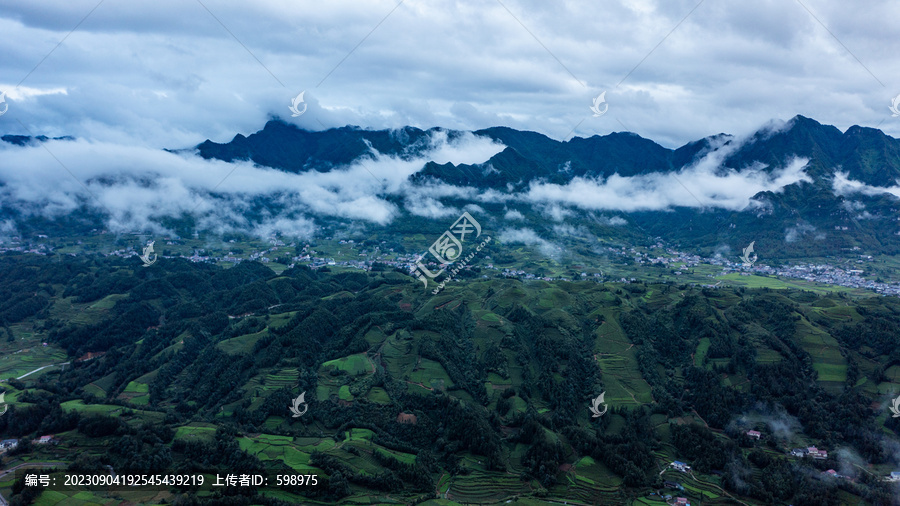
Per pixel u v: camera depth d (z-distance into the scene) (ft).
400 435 553.23
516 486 485.97
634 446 523.70
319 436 543.39
